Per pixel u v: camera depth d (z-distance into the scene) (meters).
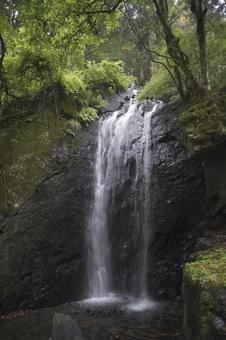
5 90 9.41
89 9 8.43
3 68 9.41
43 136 9.71
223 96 7.33
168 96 9.72
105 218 9.87
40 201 9.09
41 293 8.78
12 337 6.95
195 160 8.53
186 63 7.96
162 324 6.95
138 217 9.32
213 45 8.66
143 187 9.34
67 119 10.25
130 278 9.29
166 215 8.85
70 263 9.26
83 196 9.66
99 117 10.91
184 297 5.78
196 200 8.58
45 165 9.40
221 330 4.67
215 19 8.67
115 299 8.98
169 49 7.95
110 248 9.68
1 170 9.03
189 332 5.53
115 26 9.27
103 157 10.31
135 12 9.19
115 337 6.47
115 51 14.04
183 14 10.59
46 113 10.05
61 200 9.34
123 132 10.09
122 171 9.80
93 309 8.20
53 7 8.04
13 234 8.67
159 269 8.88
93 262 9.57
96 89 11.52
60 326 4.54
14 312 8.41
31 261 8.79
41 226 8.99
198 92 7.80
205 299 5.01
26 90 10.12
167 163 9.03
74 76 10.43
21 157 9.29
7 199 8.81
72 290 9.16
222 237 7.38
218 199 7.74
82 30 8.73
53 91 10.28
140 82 14.37
